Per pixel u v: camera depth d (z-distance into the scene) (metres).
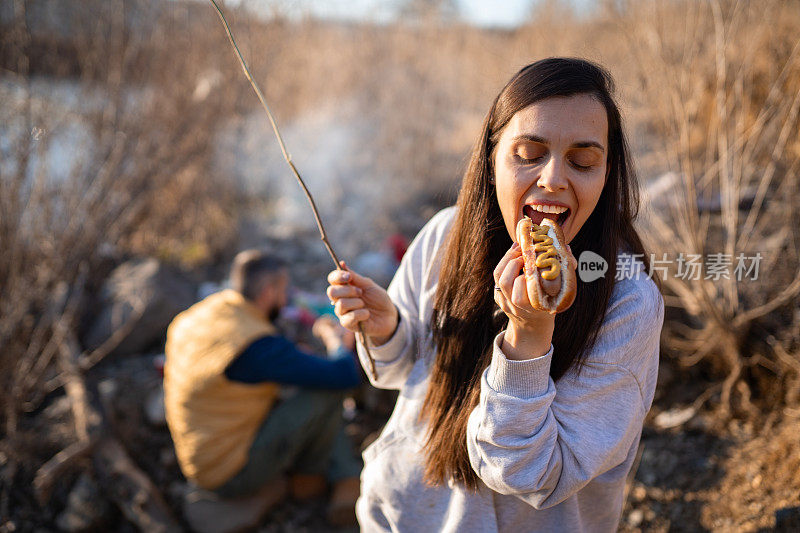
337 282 1.24
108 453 2.58
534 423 0.98
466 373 1.17
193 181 4.24
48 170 2.97
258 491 2.62
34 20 3.38
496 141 1.08
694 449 2.30
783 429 2.18
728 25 2.61
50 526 2.39
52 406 2.86
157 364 3.12
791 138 2.51
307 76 5.41
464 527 1.20
